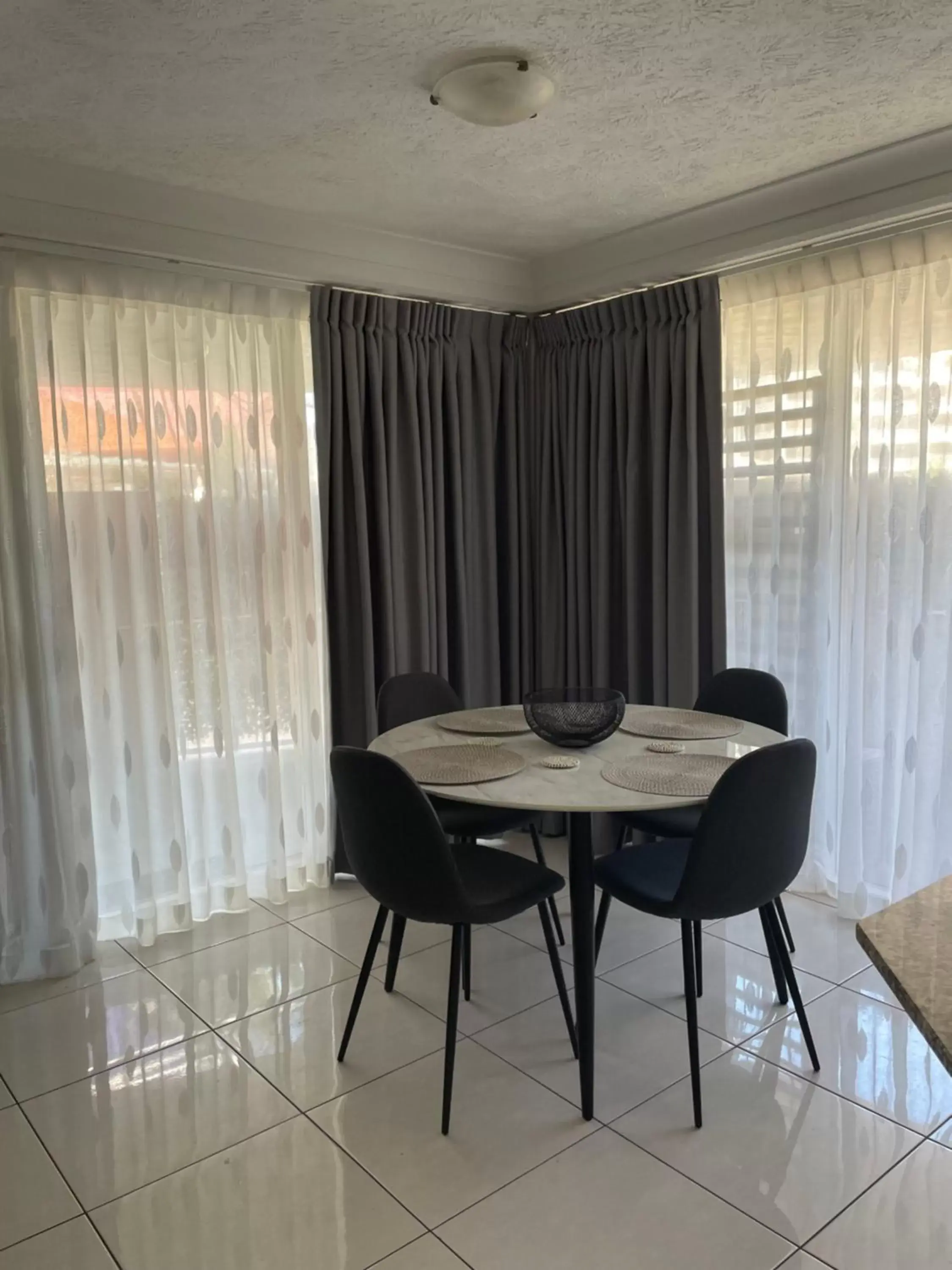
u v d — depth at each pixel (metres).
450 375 3.83
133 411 3.10
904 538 3.03
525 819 3.06
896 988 1.17
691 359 3.45
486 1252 1.85
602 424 3.81
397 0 1.89
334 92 2.32
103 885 3.24
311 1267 1.83
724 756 2.49
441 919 2.21
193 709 3.29
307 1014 2.75
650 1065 2.45
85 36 2.01
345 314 3.48
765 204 3.12
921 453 2.94
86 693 3.13
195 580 3.30
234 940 3.25
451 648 3.97
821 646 3.37
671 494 3.57
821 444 3.25
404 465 3.73
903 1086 2.35
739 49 2.13
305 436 3.49
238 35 2.02
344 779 2.22
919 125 2.59
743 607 3.55
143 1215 1.98
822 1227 1.89
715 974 2.92
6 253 2.77
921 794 3.04
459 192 3.08
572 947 2.96
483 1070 2.45
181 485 3.20
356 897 3.59
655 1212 1.94
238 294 3.28
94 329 3.03
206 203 3.08
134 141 2.61
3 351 2.78
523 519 4.15
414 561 3.76
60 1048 2.61
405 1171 2.09
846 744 3.22
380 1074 2.45
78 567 3.07
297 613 3.55
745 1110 2.26
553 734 2.60
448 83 2.21
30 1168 2.13
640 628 3.80
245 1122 2.27
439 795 2.26
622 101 2.40
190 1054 2.56
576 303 3.93
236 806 3.40
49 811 2.94
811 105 2.45
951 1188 2.00
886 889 3.20
